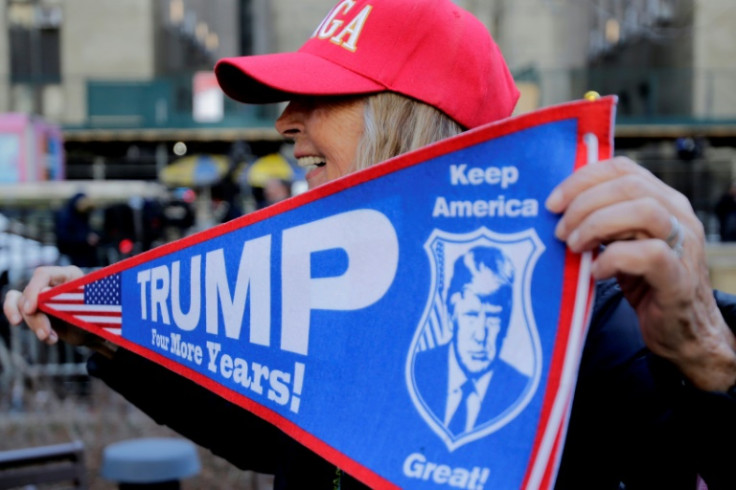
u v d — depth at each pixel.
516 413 0.86
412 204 0.92
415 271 0.92
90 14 19.70
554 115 0.84
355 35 1.15
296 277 1.02
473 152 0.88
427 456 0.90
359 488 1.11
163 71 21.34
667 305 0.80
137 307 1.21
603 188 0.79
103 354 1.46
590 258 0.82
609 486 0.99
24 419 5.79
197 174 15.18
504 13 21.02
